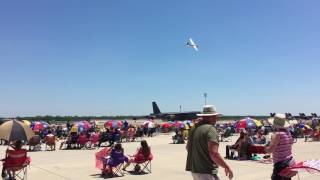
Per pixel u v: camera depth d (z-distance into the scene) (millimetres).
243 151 19094
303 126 38781
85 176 13867
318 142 31734
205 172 5938
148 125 42375
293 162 7645
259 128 31297
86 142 27672
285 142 7598
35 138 25438
